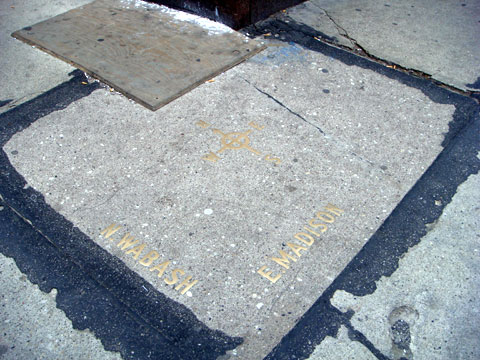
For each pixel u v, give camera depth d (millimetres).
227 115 2709
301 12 3637
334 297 1921
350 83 2967
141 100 2768
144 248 2072
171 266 2010
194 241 2096
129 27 3420
